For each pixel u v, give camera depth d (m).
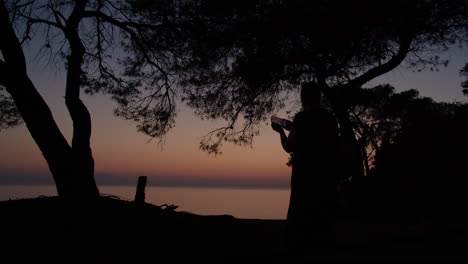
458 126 11.10
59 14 9.83
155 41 11.62
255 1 10.68
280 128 3.71
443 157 10.48
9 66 8.36
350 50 10.69
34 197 5.54
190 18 11.27
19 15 10.26
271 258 2.76
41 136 8.42
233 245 5.12
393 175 10.87
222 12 10.84
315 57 11.14
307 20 10.22
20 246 4.37
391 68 11.53
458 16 11.32
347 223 9.44
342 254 2.67
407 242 2.54
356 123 13.21
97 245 4.55
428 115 12.05
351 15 9.86
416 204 9.62
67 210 5.07
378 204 10.41
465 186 9.23
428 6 10.36
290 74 11.98
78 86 9.27
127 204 5.62
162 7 11.09
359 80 11.80
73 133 8.91
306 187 3.38
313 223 3.31
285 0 10.50
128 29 11.14
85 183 8.55
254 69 11.50
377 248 2.74
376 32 10.45
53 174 8.50
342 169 3.53
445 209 8.78
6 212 4.95
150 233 4.98
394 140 12.32
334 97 11.68
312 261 2.53
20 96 8.38
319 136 3.46
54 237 4.58
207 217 6.68
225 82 12.29
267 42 11.02
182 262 3.41
